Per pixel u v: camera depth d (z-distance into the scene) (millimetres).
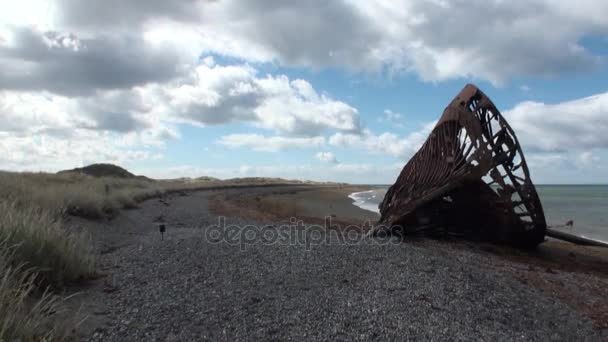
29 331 3533
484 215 12633
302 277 6723
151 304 4996
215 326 4465
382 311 5238
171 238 10031
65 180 27438
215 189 50844
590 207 37312
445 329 4809
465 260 9477
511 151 11914
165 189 34969
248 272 6871
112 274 6320
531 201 11805
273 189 64875
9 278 4359
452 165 12609
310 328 4578
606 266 10766
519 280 7992
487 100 11867
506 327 5199
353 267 7535
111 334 4062
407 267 7559
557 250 13164
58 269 5500
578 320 6086
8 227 5453
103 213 12945
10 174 21969
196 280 6191
